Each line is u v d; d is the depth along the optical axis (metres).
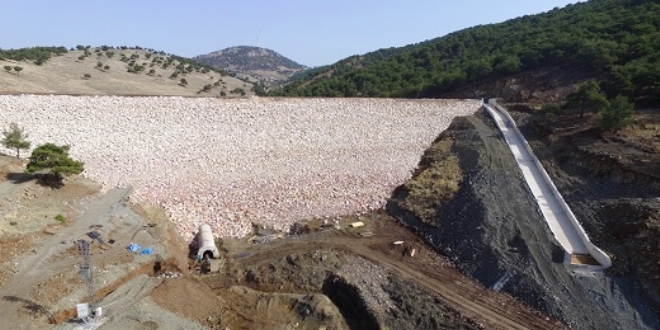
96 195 35.78
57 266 26.30
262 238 38.41
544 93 62.38
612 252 33.03
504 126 54.72
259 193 42.84
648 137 43.41
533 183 42.78
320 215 42.38
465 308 29.19
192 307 27.27
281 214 41.59
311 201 43.62
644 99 51.41
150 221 34.19
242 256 35.41
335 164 48.22
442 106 59.47
